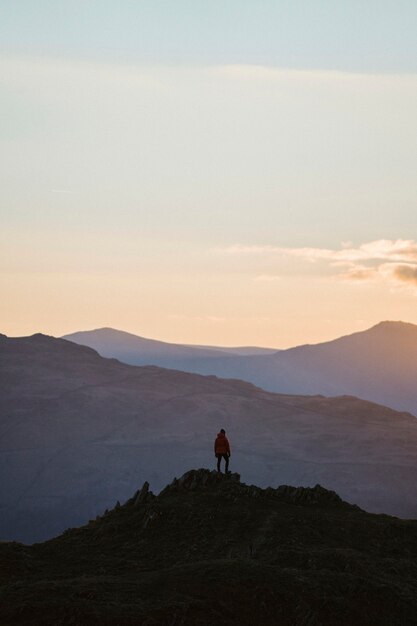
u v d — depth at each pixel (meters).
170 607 42.66
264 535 54.59
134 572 49.81
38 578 48.50
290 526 56.34
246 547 52.88
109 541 55.62
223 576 46.25
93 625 40.94
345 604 46.09
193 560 51.22
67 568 50.69
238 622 43.28
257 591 45.41
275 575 47.25
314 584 46.94
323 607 45.59
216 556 51.72
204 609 43.09
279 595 45.47
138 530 56.66
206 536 54.78
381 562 53.16
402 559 55.00
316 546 54.16
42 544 55.50
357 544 56.25
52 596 43.38
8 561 50.12
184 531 55.84
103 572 49.66
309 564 50.44
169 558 52.12
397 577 51.44
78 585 45.31
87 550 54.38
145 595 44.59
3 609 41.88
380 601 47.12
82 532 57.59
